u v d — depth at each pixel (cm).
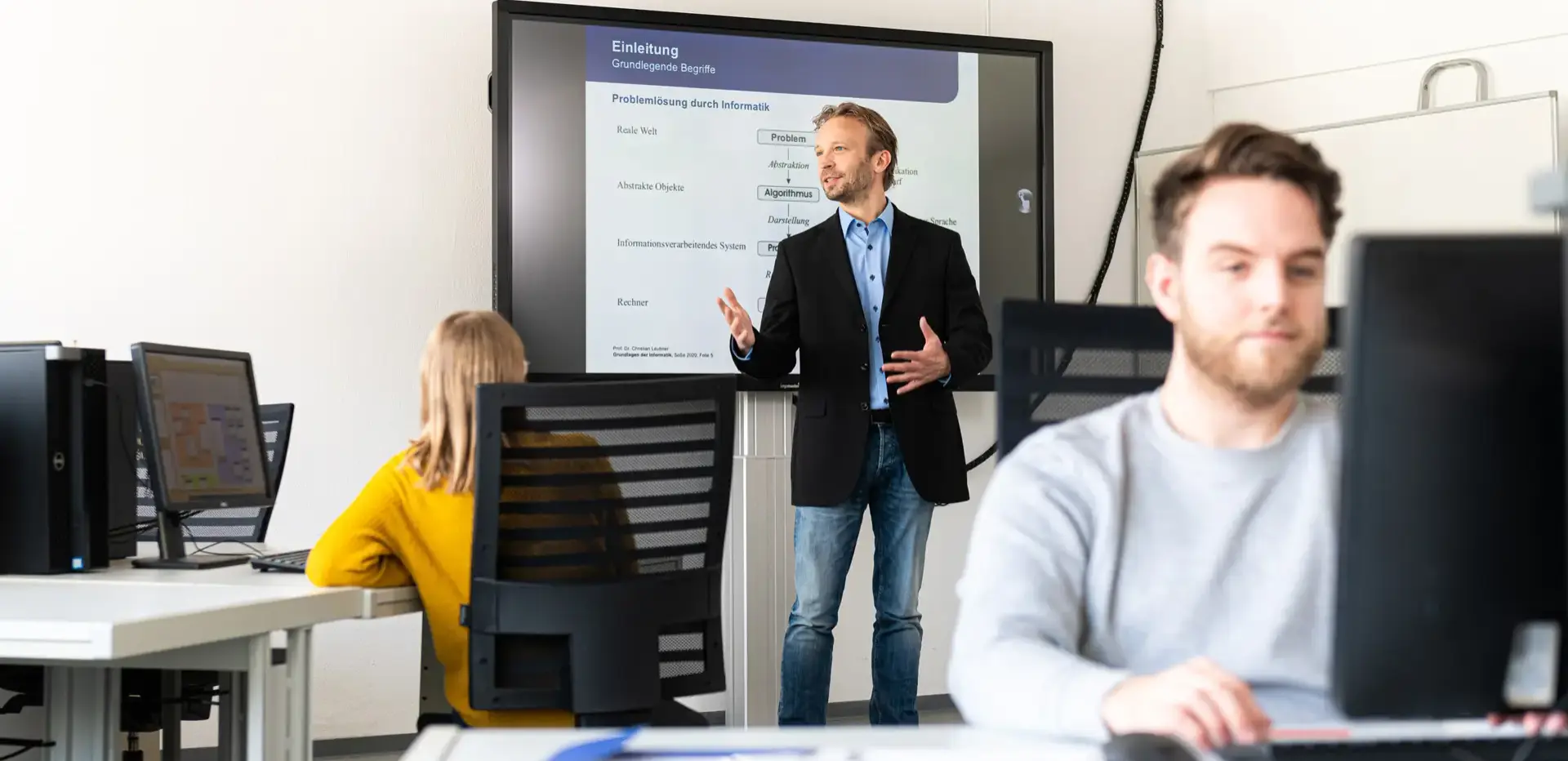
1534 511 80
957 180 430
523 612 198
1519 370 79
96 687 218
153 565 241
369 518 205
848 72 422
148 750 301
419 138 407
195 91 388
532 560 203
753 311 413
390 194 404
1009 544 122
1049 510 122
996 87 436
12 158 374
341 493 396
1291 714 116
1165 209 124
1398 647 82
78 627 153
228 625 173
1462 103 410
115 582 212
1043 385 141
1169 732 92
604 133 402
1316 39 452
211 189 388
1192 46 481
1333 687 84
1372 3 439
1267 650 118
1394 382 80
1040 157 439
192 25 388
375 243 402
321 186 397
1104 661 121
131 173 382
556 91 398
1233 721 92
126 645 154
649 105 406
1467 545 81
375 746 398
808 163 418
